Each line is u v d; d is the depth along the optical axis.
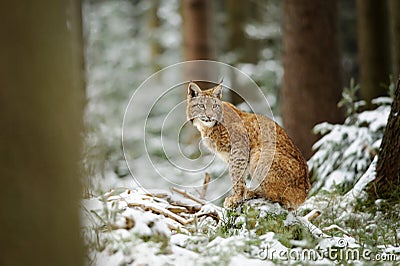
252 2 32.53
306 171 10.16
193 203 9.48
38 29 4.79
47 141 4.77
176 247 7.11
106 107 23.66
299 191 9.71
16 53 4.63
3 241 4.48
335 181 12.41
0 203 4.48
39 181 4.69
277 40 30.22
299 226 8.27
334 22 16.19
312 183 13.67
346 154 12.92
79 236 5.20
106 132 15.66
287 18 16.27
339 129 13.51
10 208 4.52
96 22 32.28
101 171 9.43
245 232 7.98
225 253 6.75
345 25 32.03
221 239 7.32
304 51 15.95
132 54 31.31
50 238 4.76
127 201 8.38
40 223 4.68
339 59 16.22
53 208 4.80
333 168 13.20
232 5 28.02
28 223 4.60
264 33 29.58
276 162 9.59
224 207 9.87
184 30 22.16
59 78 4.97
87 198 7.56
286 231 8.04
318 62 15.91
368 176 11.43
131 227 6.99
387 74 16.34
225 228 8.21
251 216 8.35
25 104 4.64
